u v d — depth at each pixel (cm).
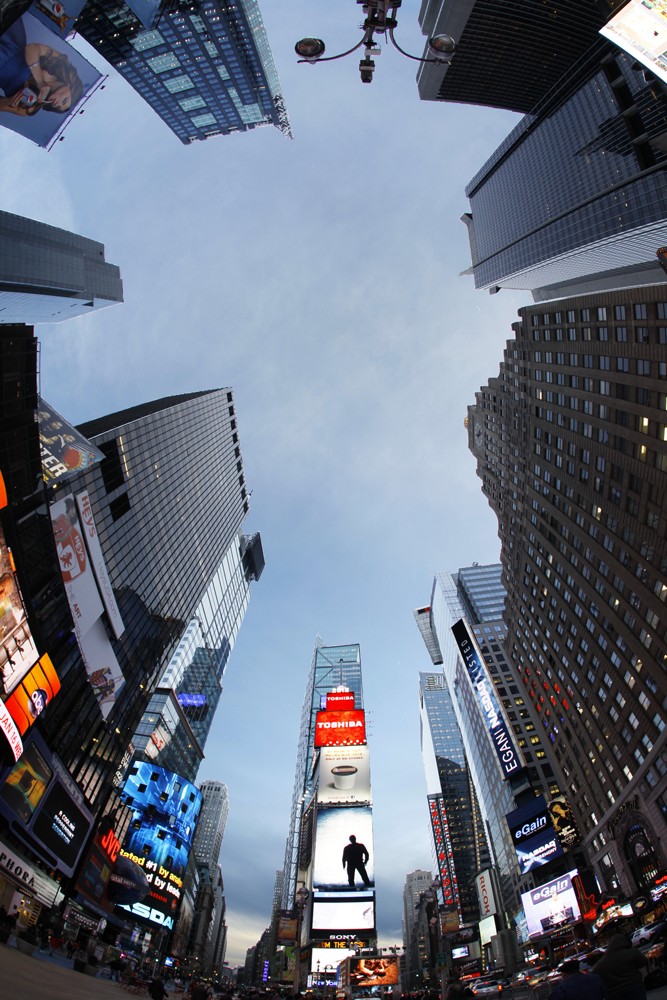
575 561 9006
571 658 9162
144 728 14838
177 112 19612
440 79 15150
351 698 18212
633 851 7044
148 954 10812
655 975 2208
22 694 6150
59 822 7225
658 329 6969
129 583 10394
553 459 9825
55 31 5391
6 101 5406
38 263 12256
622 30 4178
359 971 7038
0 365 6069
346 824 14238
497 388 12962
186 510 13875
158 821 13150
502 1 12619
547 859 8750
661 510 6831
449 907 18138
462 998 2277
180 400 14825
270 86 18688
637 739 7244
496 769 14338
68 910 7769
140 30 16200
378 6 1084
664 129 10794
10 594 5991
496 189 17250
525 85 14800
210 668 19425
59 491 8050
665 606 6681
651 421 7056
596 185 12406
